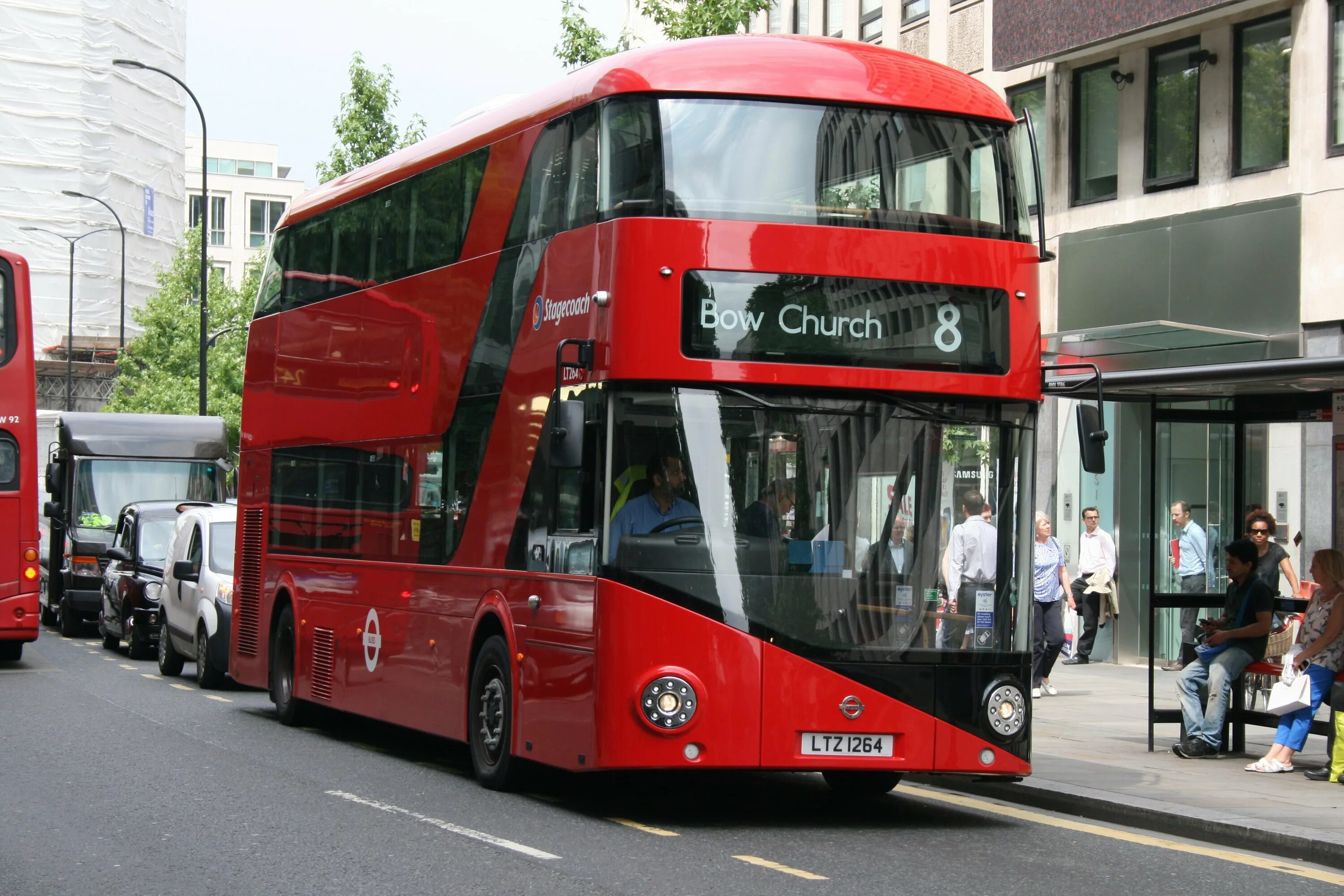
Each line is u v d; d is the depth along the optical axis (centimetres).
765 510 990
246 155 12162
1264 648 1335
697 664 972
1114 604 2233
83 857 886
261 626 1705
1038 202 1055
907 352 1014
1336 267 1973
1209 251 2136
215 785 1171
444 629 1233
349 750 1430
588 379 1016
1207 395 1359
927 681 998
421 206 1350
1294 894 831
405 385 1345
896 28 2839
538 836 964
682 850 926
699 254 992
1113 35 2242
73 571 3022
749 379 989
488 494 1166
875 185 1026
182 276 5625
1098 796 1106
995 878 854
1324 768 1243
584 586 1003
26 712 1667
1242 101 2133
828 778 1207
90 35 7944
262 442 1748
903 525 1009
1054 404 2442
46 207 7856
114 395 5822
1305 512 1917
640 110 1014
